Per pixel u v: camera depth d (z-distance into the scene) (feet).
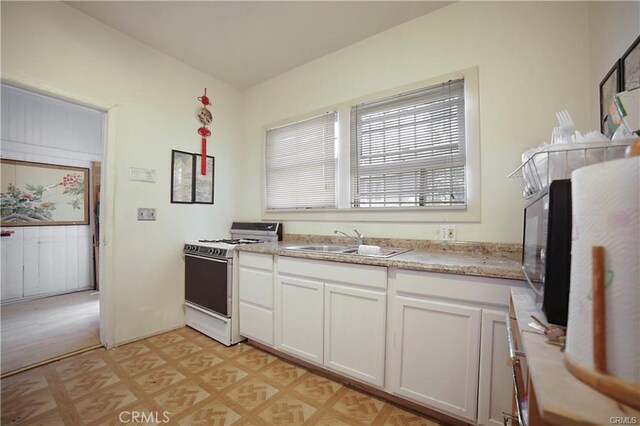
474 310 4.36
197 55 8.66
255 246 7.40
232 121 10.59
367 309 5.34
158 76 8.41
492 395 4.22
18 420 4.68
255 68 9.37
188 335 8.26
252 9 6.74
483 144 6.05
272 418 4.80
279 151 9.71
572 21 5.32
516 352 2.44
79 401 5.18
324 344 5.92
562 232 2.23
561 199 2.26
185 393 5.45
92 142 13.43
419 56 6.91
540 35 5.57
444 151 6.54
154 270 8.27
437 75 6.63
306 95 9.03
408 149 7.02
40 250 12.01
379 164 7.47
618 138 2.74
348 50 8.11
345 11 6.78
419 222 6.85
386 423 4.71
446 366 4.58
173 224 8.75
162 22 7.20
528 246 3.59
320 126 8.65
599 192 1.47
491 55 6.02
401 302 4.99
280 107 9.73
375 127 7.56
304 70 9.09
